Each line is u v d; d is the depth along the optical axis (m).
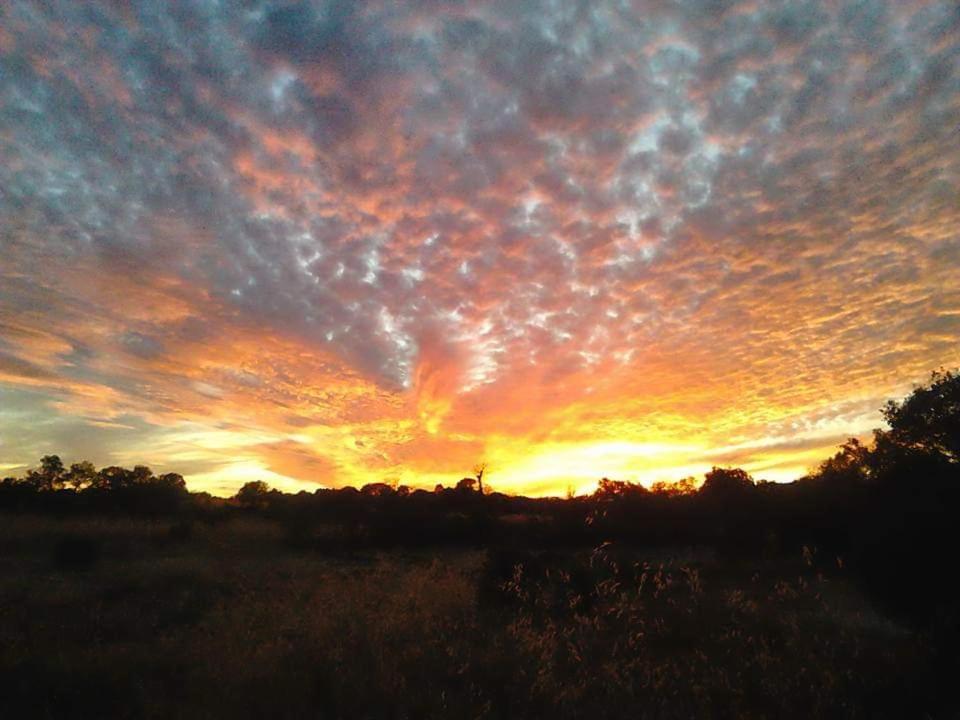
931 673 5.81
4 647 7.22
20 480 35.66
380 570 13.38
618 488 27.86
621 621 8.39
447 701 5.57
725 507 24.88
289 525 27.31
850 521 10.75
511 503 34.44
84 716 5.50
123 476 41.12
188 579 14.09
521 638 7.28
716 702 5.66
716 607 8.72
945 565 8.10
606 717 5.41
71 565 16.23
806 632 7.59
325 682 5.95
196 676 6.21
